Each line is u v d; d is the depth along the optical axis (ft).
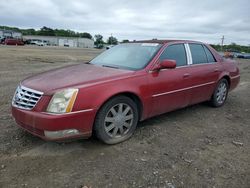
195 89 17.13
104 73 13.28
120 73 13.30
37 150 12.11
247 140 14.26
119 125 13.06
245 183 10.18
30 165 10.87
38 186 9.55
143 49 15.92
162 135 14.35
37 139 13.15
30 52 89.51
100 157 11.70
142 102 13.75
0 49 96.27
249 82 34.83
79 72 13.58
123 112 13.17
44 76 13.21
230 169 11.14
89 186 9.62
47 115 10.92
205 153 12.49
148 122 16.30
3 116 16.38
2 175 10.12
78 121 11.39
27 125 11.57
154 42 16.48
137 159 11.62
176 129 15.35
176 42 16.63
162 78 14.61
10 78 31.24
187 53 16.99
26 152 11.90
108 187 9.61
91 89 11.71
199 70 17.30
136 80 13.41
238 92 27.04
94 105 11.72
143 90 13.65
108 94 12.14
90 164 11.09
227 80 20.72
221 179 10.38
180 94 15.97
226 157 12.20
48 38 345.92
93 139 13.46
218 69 19.21
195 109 19.63
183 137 14.25
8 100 20.30
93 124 12.15
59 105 11.05
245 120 17.63
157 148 12.77
